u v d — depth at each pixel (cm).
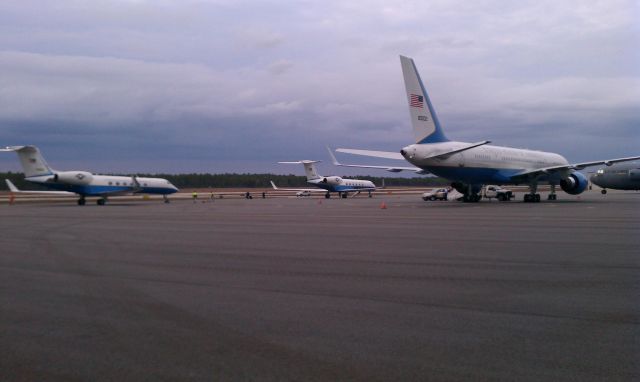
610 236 1789
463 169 4266
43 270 1173
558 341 646
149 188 5922
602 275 1074
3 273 1136
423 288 956
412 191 11100
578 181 4697
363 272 1121
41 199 7056
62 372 554
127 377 539
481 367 561
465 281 1018
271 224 2425
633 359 584
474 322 730
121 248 1553
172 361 584
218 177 16125
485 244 1584
